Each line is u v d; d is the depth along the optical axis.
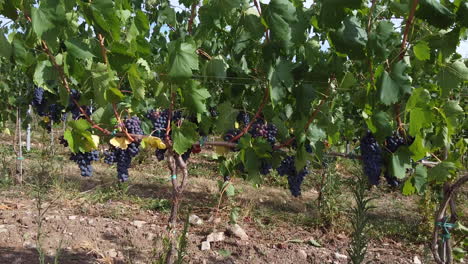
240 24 2.54
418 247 5.39
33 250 4.24
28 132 9.42
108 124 2.78
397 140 2.81
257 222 5.80
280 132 2.98
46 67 2.48
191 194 7.12
